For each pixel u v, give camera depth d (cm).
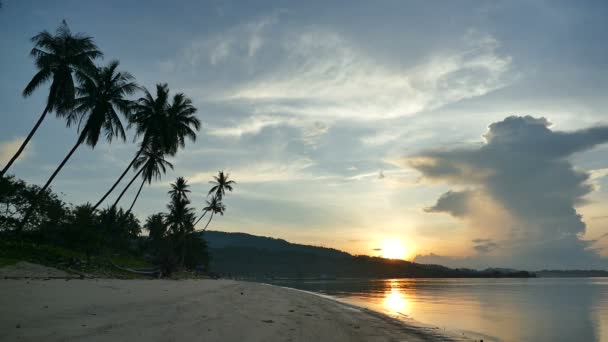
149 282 2981
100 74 3950
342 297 3772
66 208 4159
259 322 1264
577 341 1734
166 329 991
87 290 1733
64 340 796
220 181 8356
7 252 3066
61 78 3581
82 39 3731
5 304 1145
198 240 9925
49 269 2828
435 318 2312
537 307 3481
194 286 2897
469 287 8725
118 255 5172
